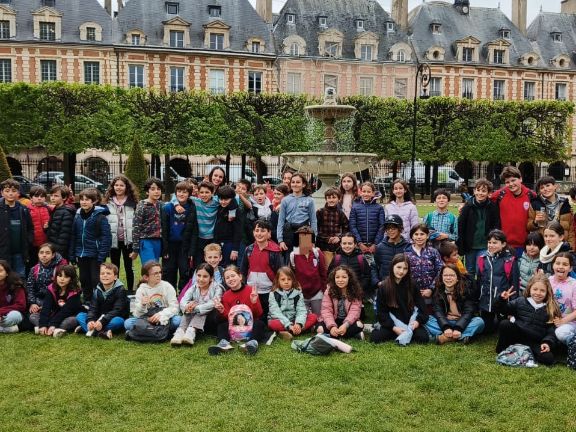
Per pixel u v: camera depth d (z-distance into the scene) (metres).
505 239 7.52
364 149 38.28
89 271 8.91
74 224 8.89
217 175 9.55
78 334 7.48
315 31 49.41
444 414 5.01
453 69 50.78
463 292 7.43
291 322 7.53
